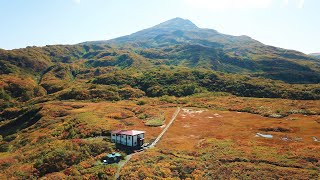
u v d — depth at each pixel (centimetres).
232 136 7675
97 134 7812
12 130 11312
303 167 5028
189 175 4878
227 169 4956
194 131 8412
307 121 9456
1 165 5919
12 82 19312
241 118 10194
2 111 14862
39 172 5322
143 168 5106
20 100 17688
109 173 5075
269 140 7175
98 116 9906
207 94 15112
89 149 6262
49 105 12762
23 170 5359
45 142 7606
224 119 10056
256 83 16238
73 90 15912
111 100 14538
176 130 8550
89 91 15500
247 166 5044
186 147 6656
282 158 5497
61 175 5034
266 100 13375
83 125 8481
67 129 8481
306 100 13450
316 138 7388
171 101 13700
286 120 9719
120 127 8506
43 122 10425
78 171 5234
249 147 6400
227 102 13138
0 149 8619
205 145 6731
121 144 6888
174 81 17175
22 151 7281
